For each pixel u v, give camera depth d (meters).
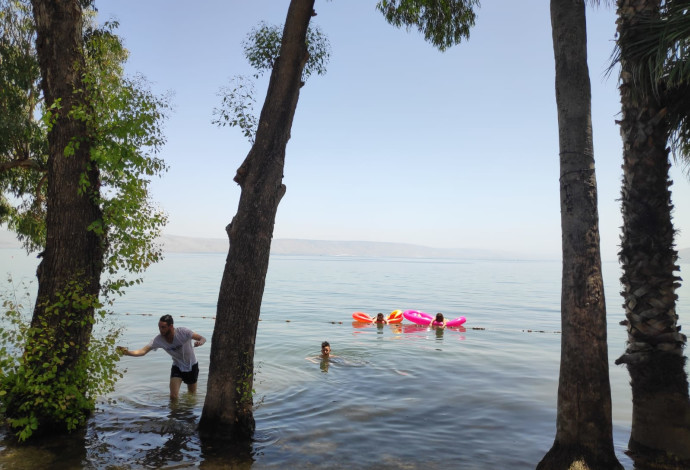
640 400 4.83
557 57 4.57
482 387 8.45
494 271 99.88
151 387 8.26
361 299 27.83
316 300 26.64
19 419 5.41
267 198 5.72
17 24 10.22
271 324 16.70
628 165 4.93
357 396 7.82
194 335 7.72
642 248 4.78
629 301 4.91
